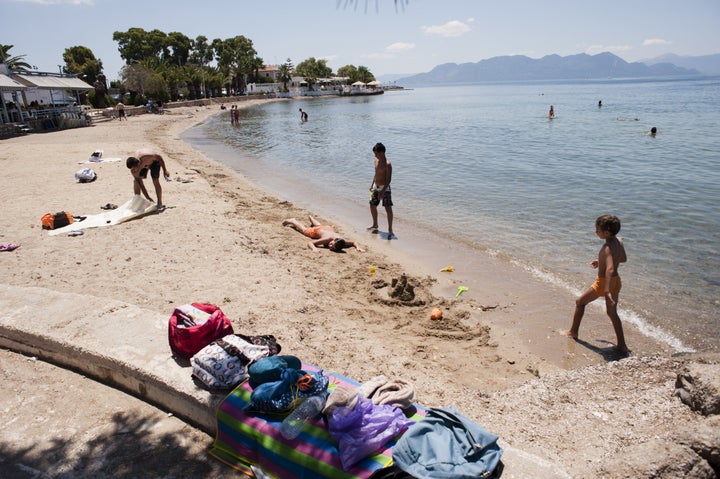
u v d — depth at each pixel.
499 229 11.44
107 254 8.66
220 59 114.94
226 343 4.33
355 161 22.27
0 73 33.03
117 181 15.19
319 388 3.90
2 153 21.61
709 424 3.67
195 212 11.58
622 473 3.27
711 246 9.78
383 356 5.88
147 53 104.00
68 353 4.96
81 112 39.97
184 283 7.52
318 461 3.39
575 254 9.73
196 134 35.69
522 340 6.61
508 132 33.25
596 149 23.66
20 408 4.41
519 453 3.48
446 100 108.19
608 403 4.77
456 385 5.40
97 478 3.64
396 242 10.70
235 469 3.76
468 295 8.01
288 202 14.05
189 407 4.20
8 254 8.60
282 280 7.91
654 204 13.03
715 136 27.27
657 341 6.49
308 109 75.44
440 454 3.26
